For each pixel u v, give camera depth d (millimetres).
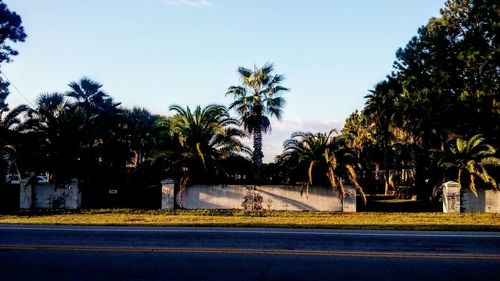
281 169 25625
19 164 24609
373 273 8016
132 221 17125
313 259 9219
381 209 25156
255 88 27891
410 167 40469
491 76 36500
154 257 9383
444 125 33844
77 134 25453
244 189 24688
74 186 24422
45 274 7875
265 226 15297
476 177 24125
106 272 8031
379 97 45250
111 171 28703
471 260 9180
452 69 38656
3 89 42719
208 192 24812
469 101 34938
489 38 35844
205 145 25438
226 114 26656
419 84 41875
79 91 41188
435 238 12320
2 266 8516
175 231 13609
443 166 25141
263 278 7629
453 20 38531
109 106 41469
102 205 26047
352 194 23844
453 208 23266
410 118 35844
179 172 25219
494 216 21031
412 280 7543
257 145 27094
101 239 11867
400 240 11891
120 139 41062
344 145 24547
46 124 25516
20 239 11836
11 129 25297
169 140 25812
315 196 24297
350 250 10266
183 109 26203
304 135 24688
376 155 50938
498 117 33875
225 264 8719
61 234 12828
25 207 24188
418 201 30797
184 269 8281
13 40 39312
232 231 13648
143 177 27516
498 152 27766
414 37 45531
